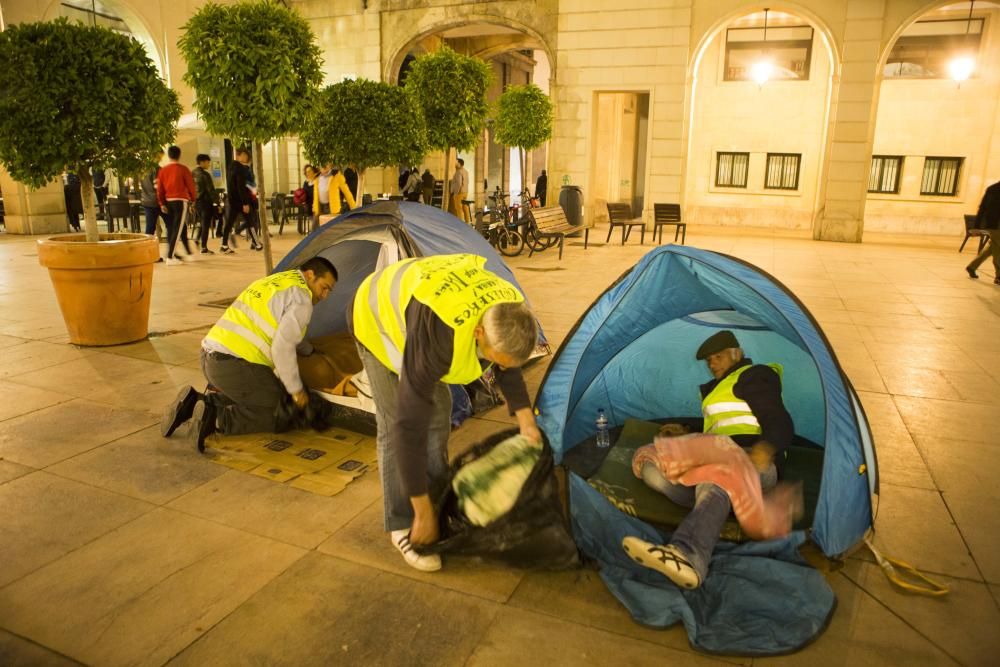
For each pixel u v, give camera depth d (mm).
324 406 4027
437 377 2305
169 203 10289
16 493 3260
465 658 2238
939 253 13008
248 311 3797
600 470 3389
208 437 3910
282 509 3160
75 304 5559
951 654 2264
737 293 3295
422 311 2281
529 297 8102
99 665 2189
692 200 18891
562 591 2594
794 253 12727
